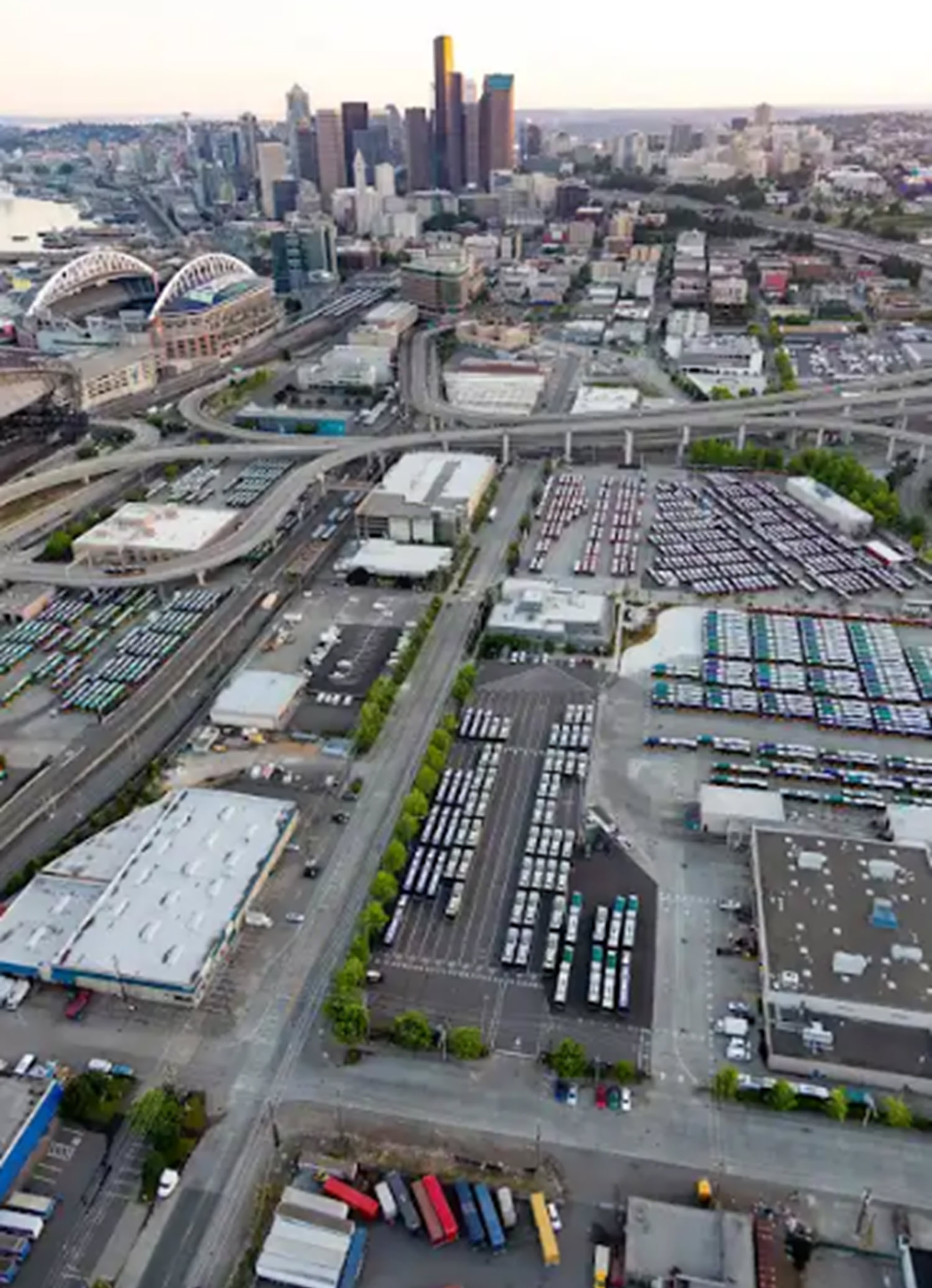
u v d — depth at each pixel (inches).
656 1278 5629.9
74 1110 6628.9
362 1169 6348.4
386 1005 7475.4
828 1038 6909.5
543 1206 6048.2
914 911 7795.3
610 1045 7130.9
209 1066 7017.7
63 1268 5821.9
